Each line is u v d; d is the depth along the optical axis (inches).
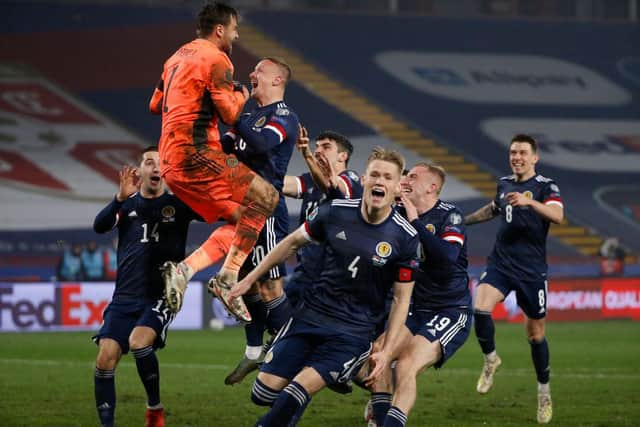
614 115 4694.9
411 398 936.3
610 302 2938.0
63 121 4057.6
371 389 1005.8
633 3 5241.1
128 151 3939.5
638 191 4138.8
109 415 1023.0
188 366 1782.7
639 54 5167.3
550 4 5251.0
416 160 4180.6
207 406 1310.3
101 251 2812.5
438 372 1721.2
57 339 2257.6
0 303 2432.3
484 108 4623.5
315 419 1201.4
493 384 1560.0
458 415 1237.7
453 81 4790.8
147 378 1034.1
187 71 809.5
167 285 812.6
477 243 3619.6
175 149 809.5
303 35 4911.4
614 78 4975.4
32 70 4338.1
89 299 2527.1
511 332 2511.1
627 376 1667.1
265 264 835.4
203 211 837.8
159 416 1058.7
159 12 4817.9
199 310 2618.1
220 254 860.0
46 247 3353.8
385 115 4483.3
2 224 3415.4
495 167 4207.7
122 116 4158.5
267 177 936.3
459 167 4183.1
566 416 1231.5
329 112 4446.4
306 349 843.4
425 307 1043.3
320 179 1007.6
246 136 881.5
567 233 3796.8
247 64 4586.6
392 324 828.0
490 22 5182.1
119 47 4557.1
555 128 4549.7
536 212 1225.4
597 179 4202.8
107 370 1027.9
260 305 1095.0
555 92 4810.5
